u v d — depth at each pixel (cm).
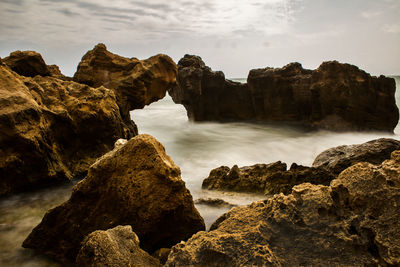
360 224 345
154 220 521
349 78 1983
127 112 1480
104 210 541
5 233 652
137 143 543
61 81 1197
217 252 329
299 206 377
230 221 398
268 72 2358
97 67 1491
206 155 1521
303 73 2364
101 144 1104
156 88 1612
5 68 1002
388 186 350
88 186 545
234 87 2562
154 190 524
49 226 555
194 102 2508
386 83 1995
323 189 394
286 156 1542
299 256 328
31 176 866
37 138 858
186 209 548
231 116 2612
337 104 2003
